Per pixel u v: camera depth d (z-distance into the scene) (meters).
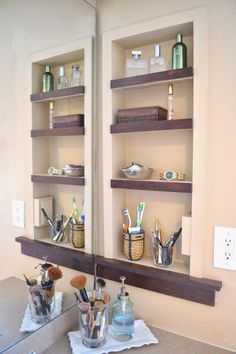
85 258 1.09
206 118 0.85
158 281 0.95
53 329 0.94
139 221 1.03
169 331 0.95
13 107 0.91
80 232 1.11
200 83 0.85
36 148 1.00
